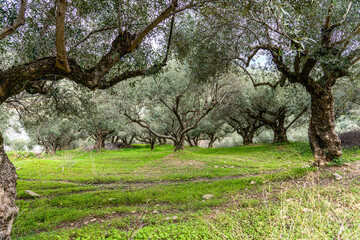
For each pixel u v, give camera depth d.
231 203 4.90
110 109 15.78
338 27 5.84
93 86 4.21
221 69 9.05
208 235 3.08
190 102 20.22
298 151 13.12
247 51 8.76
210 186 6.90
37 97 7.65
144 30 4.35
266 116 21.50
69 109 7.97
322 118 7.11
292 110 16.09
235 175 8.71
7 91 3.42
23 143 29.47
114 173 10.56
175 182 8.30
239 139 34.97
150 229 3.48
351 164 7.00
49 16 4.35
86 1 4.73
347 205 3.62
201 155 15.68
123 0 4.91
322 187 5.01
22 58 4.78
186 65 13.22
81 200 6.06
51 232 3.88
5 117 11.89
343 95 10.60
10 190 2.92
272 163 10.79
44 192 7.21
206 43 7.89
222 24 6.35
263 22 4.16
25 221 4.62
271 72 9.87
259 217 3.56
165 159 14.46
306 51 5.84
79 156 19.39
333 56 5.97
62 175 10.12
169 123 22.97
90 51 5.19
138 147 32.34
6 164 2.96
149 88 14.77
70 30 4.72
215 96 15.38
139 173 10.43
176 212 4.76
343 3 4.83
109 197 6.26
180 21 6.85
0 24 3.99
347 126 17.89
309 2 4.08
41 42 4.01
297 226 2.85
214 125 25.12
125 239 3.15
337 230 2.58
